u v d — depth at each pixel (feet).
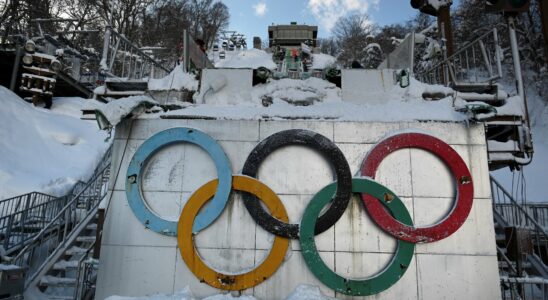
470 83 25.31
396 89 24.49
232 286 19.79
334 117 22.36
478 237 20.21
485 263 19.89
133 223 21.06
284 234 20.21
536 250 32.12
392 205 20.49
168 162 21.99
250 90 24.49
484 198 20.75
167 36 136.56
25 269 22.58
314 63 79.82
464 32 95.40
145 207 21.07
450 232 20.15
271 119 22.17
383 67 36.09
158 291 20.13
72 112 67.72
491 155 25.53
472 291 19.57
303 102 24.09
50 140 52.85
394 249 20.36
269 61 102.47
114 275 20.44
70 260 29.19
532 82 83.71
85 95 77.41
